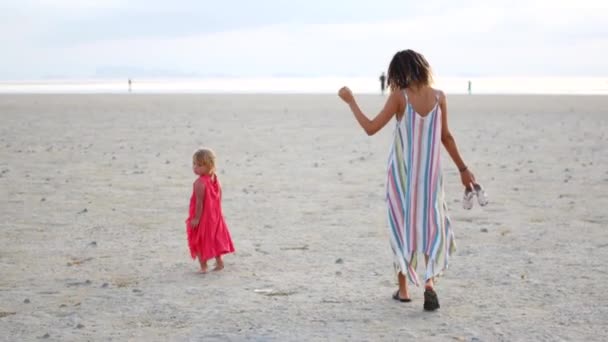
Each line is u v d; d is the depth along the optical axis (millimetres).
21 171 15641
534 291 6746
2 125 28969
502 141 22391
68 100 55281
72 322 5941
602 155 18500
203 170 7609
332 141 22516
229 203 11773
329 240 9094
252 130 26625
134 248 8719
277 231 9656
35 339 5535
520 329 5664
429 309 6137
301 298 6586
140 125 29156
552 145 21109
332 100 54594
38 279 7324
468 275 7352
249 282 7172
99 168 16234
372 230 9680
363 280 7219
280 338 5488
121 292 6844
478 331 5621
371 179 14469
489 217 10500
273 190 13102
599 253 8258
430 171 6129
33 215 10711
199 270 7695
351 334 5570
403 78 6184
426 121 6133
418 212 6141
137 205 11602
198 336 5570
